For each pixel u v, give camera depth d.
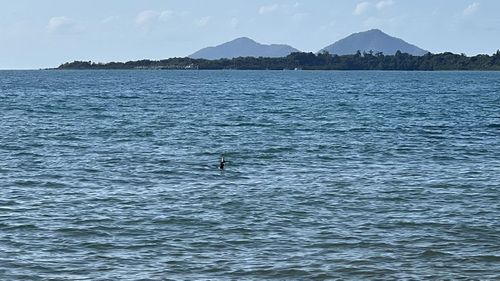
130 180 41.56
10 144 56.00
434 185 40.31
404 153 53.03
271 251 27.91
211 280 24.95
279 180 41.72
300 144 57.31
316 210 34.22
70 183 40.53
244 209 34.25
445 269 26.09
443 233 30.38
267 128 69.88
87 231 30.36
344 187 39.59
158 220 32.12
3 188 38.88
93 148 54.62
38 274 25.31
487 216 33.22
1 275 25.16
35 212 33.44
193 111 92.06
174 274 25.45
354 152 53.22
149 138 61.22
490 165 47.72
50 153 51.75
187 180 41.62
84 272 25.56
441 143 58.94
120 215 32.97
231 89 168.25
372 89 172.50
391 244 28.84
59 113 87.00
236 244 28.75
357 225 31.59
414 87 187.25
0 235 29.62
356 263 26.64
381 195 37.62
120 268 26.00
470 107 103.00
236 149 54.22
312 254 27.59
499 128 71.44
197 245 28.61
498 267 26.31
